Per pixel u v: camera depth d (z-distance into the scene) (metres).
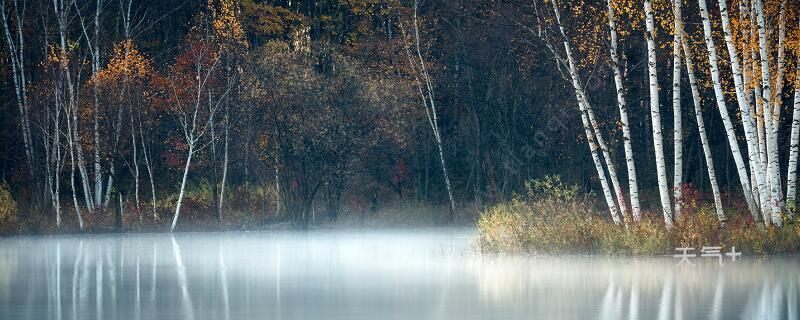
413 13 116.38
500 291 44.72
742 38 63.31
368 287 47.03
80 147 104.19
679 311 37.88
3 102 120.00
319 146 108.12
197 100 103.50
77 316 38.34
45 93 105.50
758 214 62.94
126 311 39.59
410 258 63.62
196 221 105.38
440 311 38.78
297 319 37.16
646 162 113.19
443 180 125.38
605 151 66.69
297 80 108.12
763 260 57.59
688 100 108.75
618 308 38.88
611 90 106.94
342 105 109.62
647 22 64.88
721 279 48.12
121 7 113.25
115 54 109.31
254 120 109.94
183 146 106.38
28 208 108.12
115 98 103.69
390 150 116.25
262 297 43.66
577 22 72.94
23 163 120.00
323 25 127.94
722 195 98.56
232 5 110.75
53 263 61.84
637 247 60.97
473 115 121.00
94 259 64.94
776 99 64.25
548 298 42.09
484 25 113.56
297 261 62.41
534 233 64.25
